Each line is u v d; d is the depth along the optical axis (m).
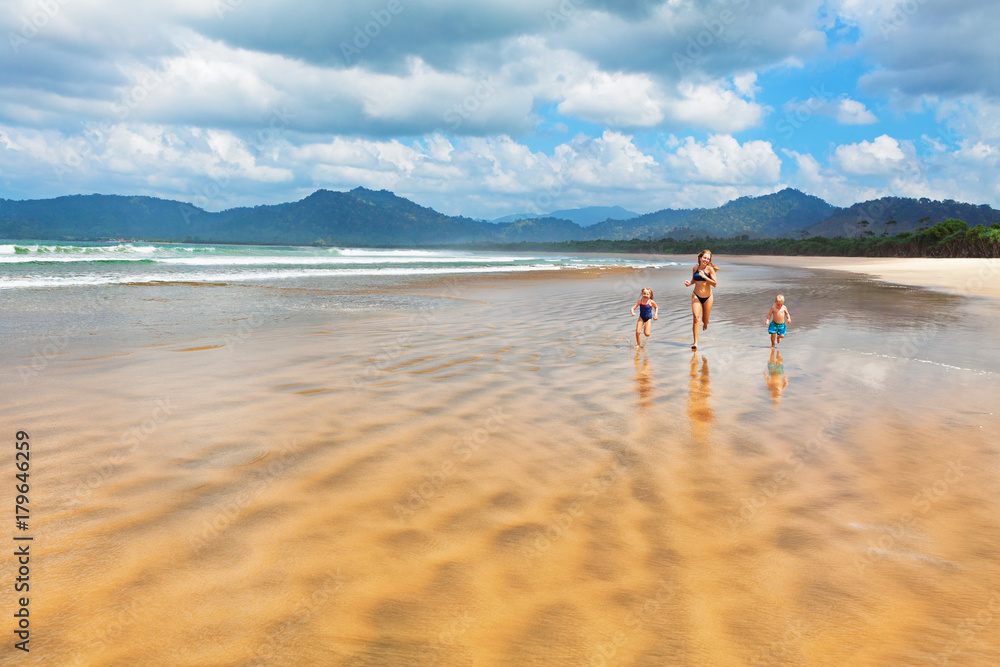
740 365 8.52
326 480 4.05
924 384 7.30
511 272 35.03
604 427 5.43
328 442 4.86
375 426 5.33
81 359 7.98
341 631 2.44
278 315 13.20
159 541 3.14
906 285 26.25
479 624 2.50
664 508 3.69
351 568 2.92
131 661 2.23
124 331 10.41
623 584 2.82
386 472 4.22
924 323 12.98
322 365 8.05
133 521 3.37
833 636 2.45
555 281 27.80
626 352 9.59
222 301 15.66
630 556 3.09
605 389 6.98
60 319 11.57
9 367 7.40
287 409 5.82
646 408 6.13
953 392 6.89
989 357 9.07
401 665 2.24
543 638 2.42
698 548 3.18
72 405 5.77
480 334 11.27
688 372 8.02
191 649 2.31
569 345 10.20
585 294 20.70
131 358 8.15
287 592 2.71
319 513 3.53
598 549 3.16
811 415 5.88
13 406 5.68
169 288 18.70
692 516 3.58
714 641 2.41
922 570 2.97
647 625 2.51
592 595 2.72
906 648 2.38
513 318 13.81
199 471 4.16
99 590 2.68
